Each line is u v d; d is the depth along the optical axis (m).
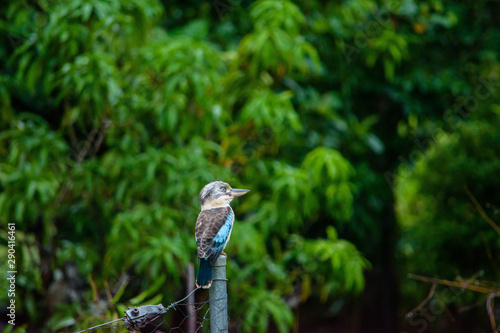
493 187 14.30
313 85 14.15
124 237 10.10
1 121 10.81
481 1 14.97
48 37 9.63
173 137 10.77
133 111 10.06
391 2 13.36
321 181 11.25
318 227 15.35
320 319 17.36
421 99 14.97
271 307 10.43
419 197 16.33
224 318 5.96
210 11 13.29
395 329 16.73
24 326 9.79
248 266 10.80
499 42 14.51
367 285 16.58
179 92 9.97
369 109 15.71
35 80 10.20
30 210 10.18
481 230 14.12
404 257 17.39
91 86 9.58
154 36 11.55
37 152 10.35
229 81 10.97
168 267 9.55
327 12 12.51
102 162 10.52
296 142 12.97
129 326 5.90
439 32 14.80
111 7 9.79
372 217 15.71
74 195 10.40
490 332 14.18
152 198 10.81
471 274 14.15
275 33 10.16
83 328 8.95
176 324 11.10
